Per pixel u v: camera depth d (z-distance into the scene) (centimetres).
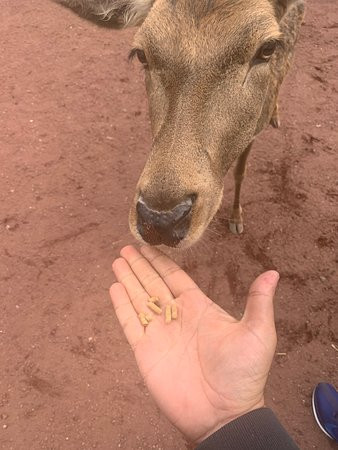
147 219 35
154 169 36
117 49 90
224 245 64
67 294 60
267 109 52
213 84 37
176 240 36
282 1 43
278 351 56
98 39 91
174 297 38
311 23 97
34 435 51
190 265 62
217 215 67
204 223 38
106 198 69
